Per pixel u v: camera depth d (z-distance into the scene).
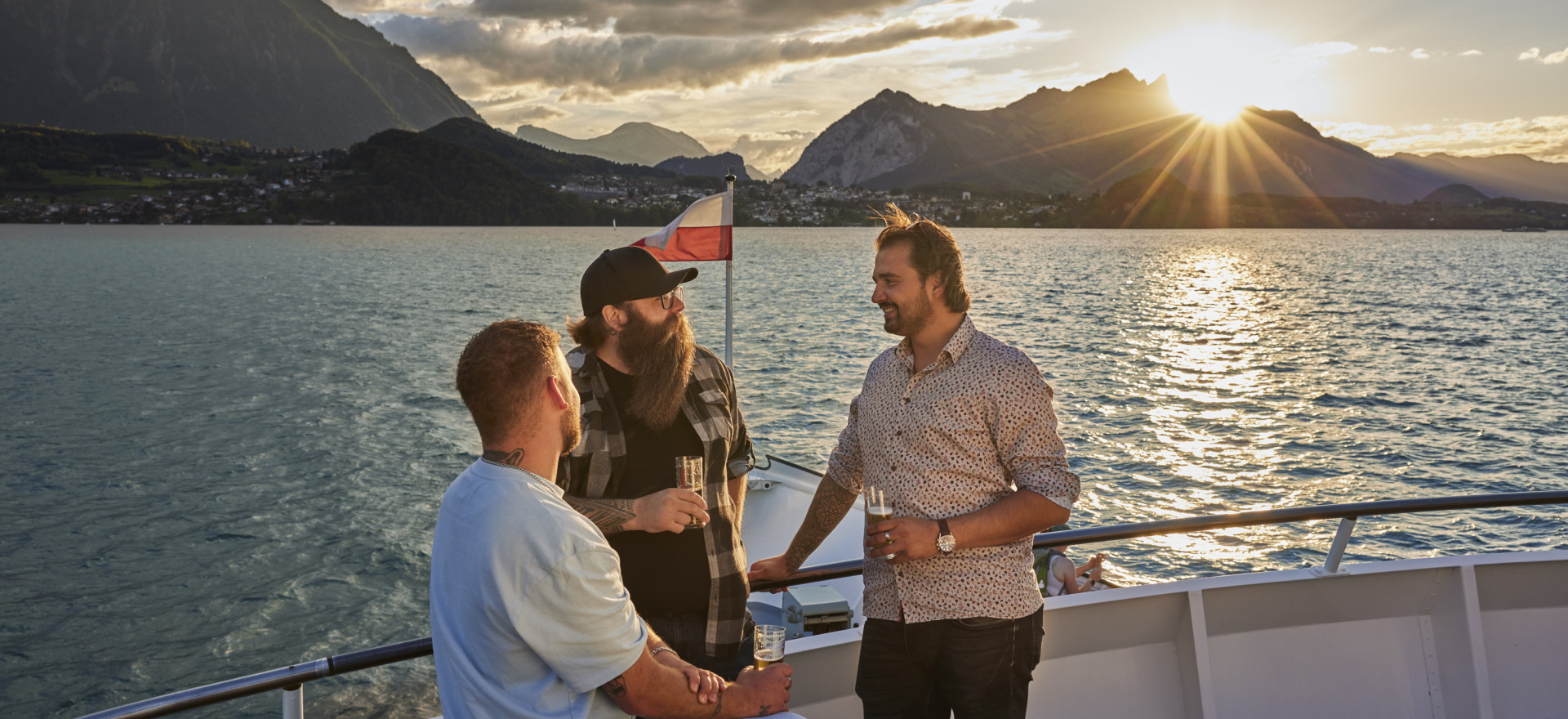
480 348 1.45
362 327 41.56
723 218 7.34
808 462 18.08
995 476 2.09
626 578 2.10
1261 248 148.00
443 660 1.45
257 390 26.56
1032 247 147.88
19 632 11.86
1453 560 2.90
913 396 2.12
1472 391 24.84
